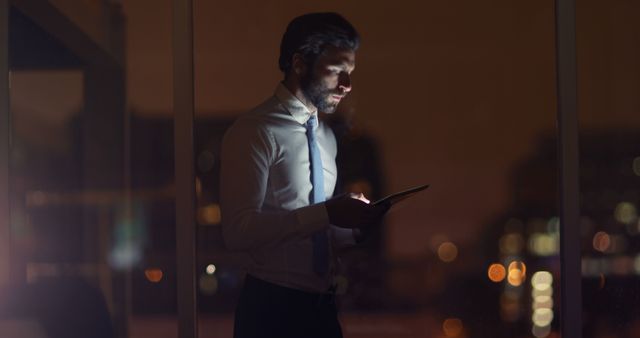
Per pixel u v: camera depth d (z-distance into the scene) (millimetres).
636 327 3559
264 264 3281
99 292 3162
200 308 3740
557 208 3662
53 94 3959
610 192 3645
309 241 3291
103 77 3957
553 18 3637
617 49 3703
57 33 3973
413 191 3143
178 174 3609
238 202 3268
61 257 3902
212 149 3797
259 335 3291
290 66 3461
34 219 3912
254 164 3291
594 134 3689
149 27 3945
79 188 3926
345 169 3863
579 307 3500
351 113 3871
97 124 3949
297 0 3906
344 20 3500
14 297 3137
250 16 3885
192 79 3602
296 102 3432
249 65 3859
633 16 3701
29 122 3961
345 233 3441
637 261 3609
